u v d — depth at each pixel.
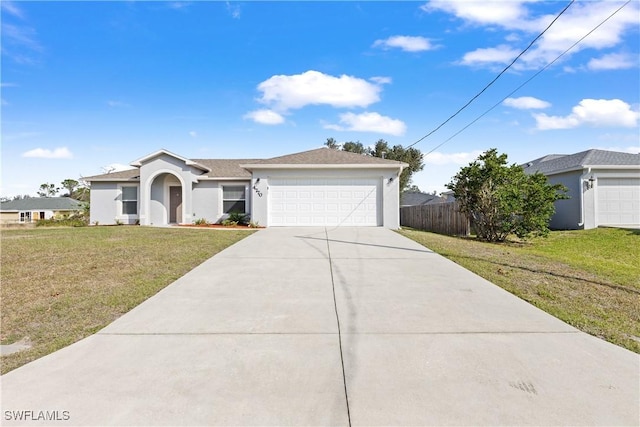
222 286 5.91
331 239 11.07
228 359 3.40
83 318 4.50
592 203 15.59
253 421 2.47
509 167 13.30
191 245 9.70
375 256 8.45
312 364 3.30
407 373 3.13
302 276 6.57
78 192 42.41
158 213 17.70
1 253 8.41
